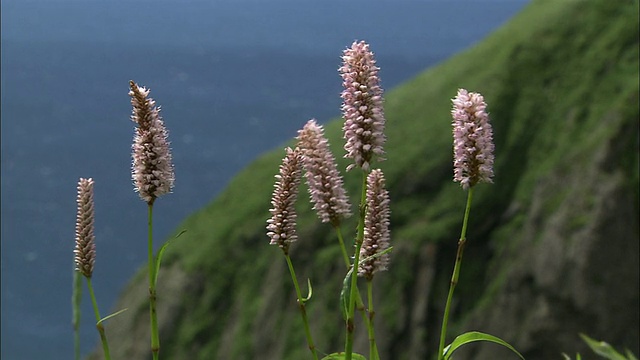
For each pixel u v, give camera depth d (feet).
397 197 128.88
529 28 143.54
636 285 111.65
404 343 117.91
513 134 129.39
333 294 124.26
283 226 15.52
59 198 588.91
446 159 129.29
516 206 121.60
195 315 136.87
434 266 120.57
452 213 123.65
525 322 114.52
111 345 142.31
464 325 116.78
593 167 117.70
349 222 127.03
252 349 128.57
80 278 18.93
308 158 15.55
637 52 130.31
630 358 18.76
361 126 14.23
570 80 132.46
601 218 113.80
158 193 15.21
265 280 133.08
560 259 113.91
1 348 364.58
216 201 151.23
